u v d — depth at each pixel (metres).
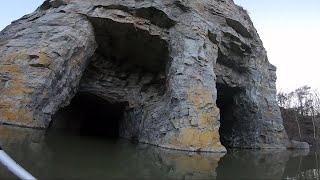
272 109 30.81
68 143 15.18
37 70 17.22
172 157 14.26
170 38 21.33
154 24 21.53
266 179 10.59
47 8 21.53
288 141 31.55
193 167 11.73
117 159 11.95
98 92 24.30
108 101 24.78
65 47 18.58
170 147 17.67
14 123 15.83
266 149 28.17
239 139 29.11
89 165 9.89
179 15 21.53
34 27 19.12
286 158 20.06
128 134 24.22
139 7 20.73
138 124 22.89
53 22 19.25
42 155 10.31
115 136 25.98
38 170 8.20
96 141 18.83
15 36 18.77
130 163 11.23
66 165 9.31
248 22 27.81
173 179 8.98
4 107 15.98
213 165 12.91
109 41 22.14
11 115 15.92
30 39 18.33
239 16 25.95
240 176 10.71
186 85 19.27
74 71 19.50
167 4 21.25
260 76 29.33
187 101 18.77
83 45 19.80
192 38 20.62
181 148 17.41
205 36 21.28
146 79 24.58
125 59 23.89
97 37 21.62
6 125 15.54
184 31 20.91
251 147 28.19
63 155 11.13
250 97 27.80
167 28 21.72
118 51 23.06
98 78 24.34
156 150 16.47
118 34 21.50
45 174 7.91
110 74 24.58
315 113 56.28
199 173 10.52
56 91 18.14
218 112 19.33
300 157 21.38
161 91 23.27
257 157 19.38
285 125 48.22
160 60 23.16
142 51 22.84
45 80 17.19
